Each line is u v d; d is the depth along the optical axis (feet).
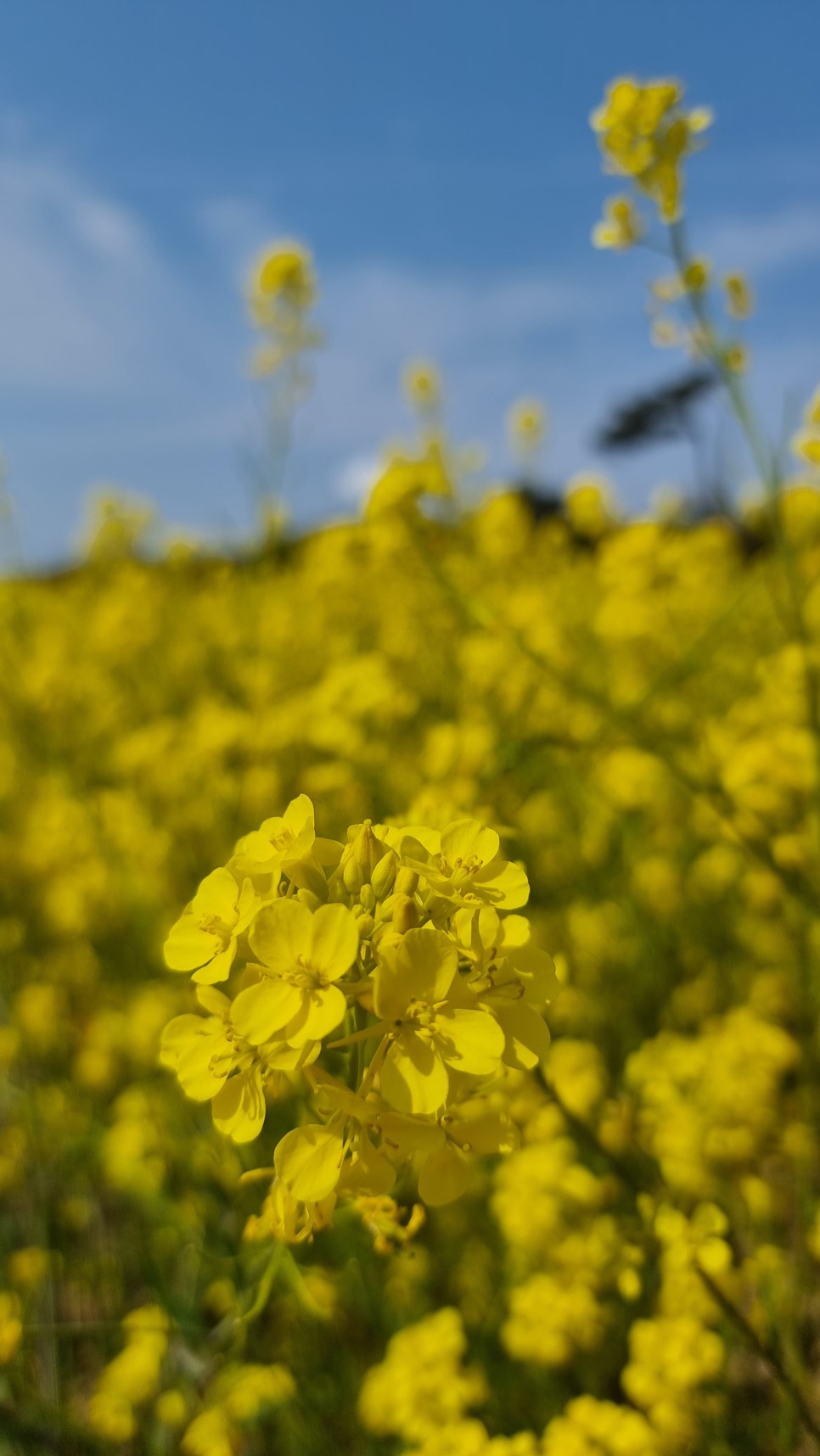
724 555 2.53
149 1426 0.87
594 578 2.59
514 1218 0.87
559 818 1.56
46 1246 0.94
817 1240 0.82
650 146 0.89
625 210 0.90
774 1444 0.76
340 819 1.36
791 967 1.24
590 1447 0.72
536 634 1.56
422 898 0.51
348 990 0.49
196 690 2.28
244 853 0.56
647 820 1.59
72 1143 1.05
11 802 1.93
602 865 1.46
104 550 2.89
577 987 1.25
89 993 1.50
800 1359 0.74
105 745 2.08
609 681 1.73
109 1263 1.02
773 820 1.25
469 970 0.51
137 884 1.35
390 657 1.88
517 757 1.01
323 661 2.15
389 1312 0.93
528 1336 0.82
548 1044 0.51
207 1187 0.84
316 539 2.36
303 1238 0.53
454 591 1.09
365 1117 0.48
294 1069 0.47
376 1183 0.49
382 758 1.38
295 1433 0.86
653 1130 0.88
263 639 2.15
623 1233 0.74
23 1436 0.78
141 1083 1.16
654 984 1.29
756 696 1.73
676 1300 0.77
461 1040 0.48
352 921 0.48
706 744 1.36
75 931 1.51
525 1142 0.83
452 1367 0.80
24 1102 1.10
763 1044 1.03
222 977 0.51
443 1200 0.49
